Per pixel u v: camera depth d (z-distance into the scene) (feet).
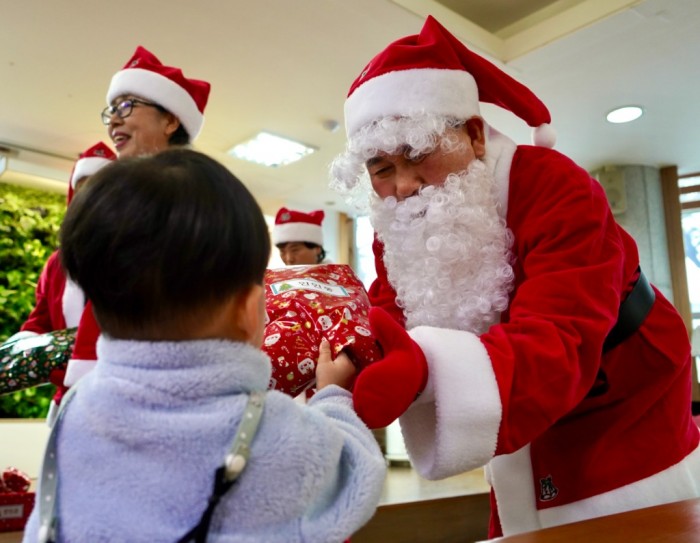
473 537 6.48
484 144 2.97
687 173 13.08
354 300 2.48
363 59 8.53
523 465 2.93
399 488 7.27
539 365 1.99
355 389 1.85
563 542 1.85
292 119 10.42
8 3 7.25
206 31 7.84
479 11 8.63
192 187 1.50
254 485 1.38
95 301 1.50
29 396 11.73
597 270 2.24
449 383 1.94
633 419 2.72
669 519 2.13
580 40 8.10
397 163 2.84
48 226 12.78
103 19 7.57
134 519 1.34
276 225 9.75
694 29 7.91
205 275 1.46
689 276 13.16
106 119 5.03
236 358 1.48
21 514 3.41
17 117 10.18
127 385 1.42
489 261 2.69
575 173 2.61
